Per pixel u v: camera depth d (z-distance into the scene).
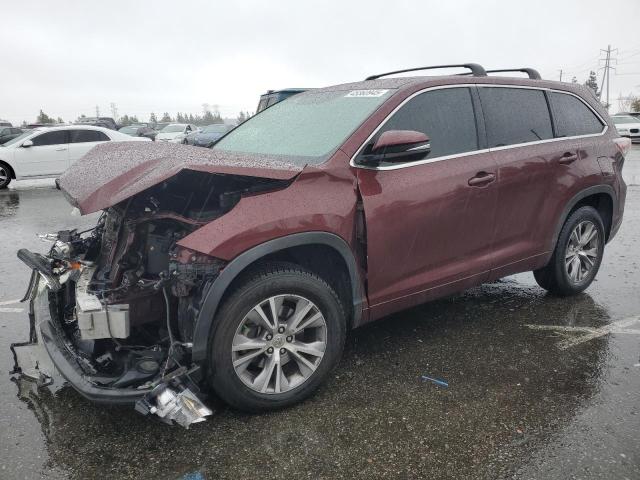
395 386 3.26
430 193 3.37
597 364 3.51
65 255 3.42
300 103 4.18
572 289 4.64
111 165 3.18
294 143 3.54
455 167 3.53
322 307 3.02
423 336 3.97
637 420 2.89
